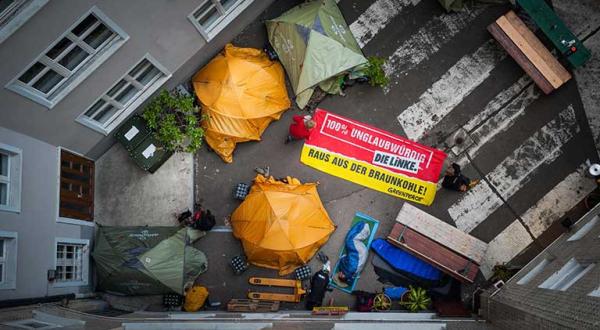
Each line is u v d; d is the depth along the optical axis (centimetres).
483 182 1778
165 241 1619
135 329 1347
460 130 1789
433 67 1797
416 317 1642
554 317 1198
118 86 1562
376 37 1798
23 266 1346
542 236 1758
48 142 1475
